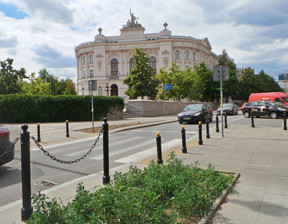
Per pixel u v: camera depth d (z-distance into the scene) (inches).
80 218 105.4
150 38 2527.1
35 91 1908.2
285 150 305.1
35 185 202.7
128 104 1194.6
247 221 125.7
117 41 2504.9
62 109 934.4
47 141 463.5
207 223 124.2
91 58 2568.9
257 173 208.4
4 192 188.4
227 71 435.2
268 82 3250.5
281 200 152.1
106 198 116.8
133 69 1553.9
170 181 151.3
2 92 1695.4
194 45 2488.9
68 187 191.8
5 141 231.3
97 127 661.3
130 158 300.2
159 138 255.6
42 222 104.5
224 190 162.4
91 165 270.2
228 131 525.0
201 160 262.1
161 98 1599.4
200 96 1828.2
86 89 2551.7
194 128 623.5
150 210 117.1
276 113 858.8
